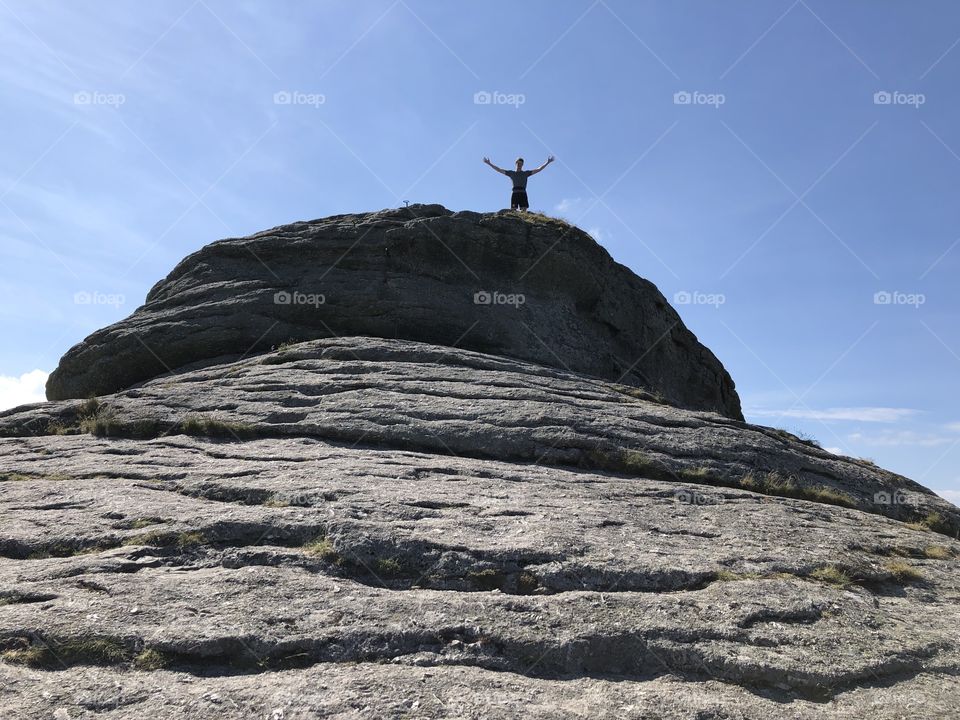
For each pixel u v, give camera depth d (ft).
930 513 53.21
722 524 41.70
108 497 38.91
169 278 82.99
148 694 23.65
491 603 29.58
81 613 27.22
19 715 22.17
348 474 42.57
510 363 66.18
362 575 31.83
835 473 55.93
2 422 57.11
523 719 23.31
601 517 39.50
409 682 24.82
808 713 25.62
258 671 25.57
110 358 71.31
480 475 45.14
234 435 50.78
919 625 32.96
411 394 56.95
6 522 35.70
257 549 32.91
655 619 29.60
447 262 80.18
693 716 24.45
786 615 31.40
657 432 54.90
